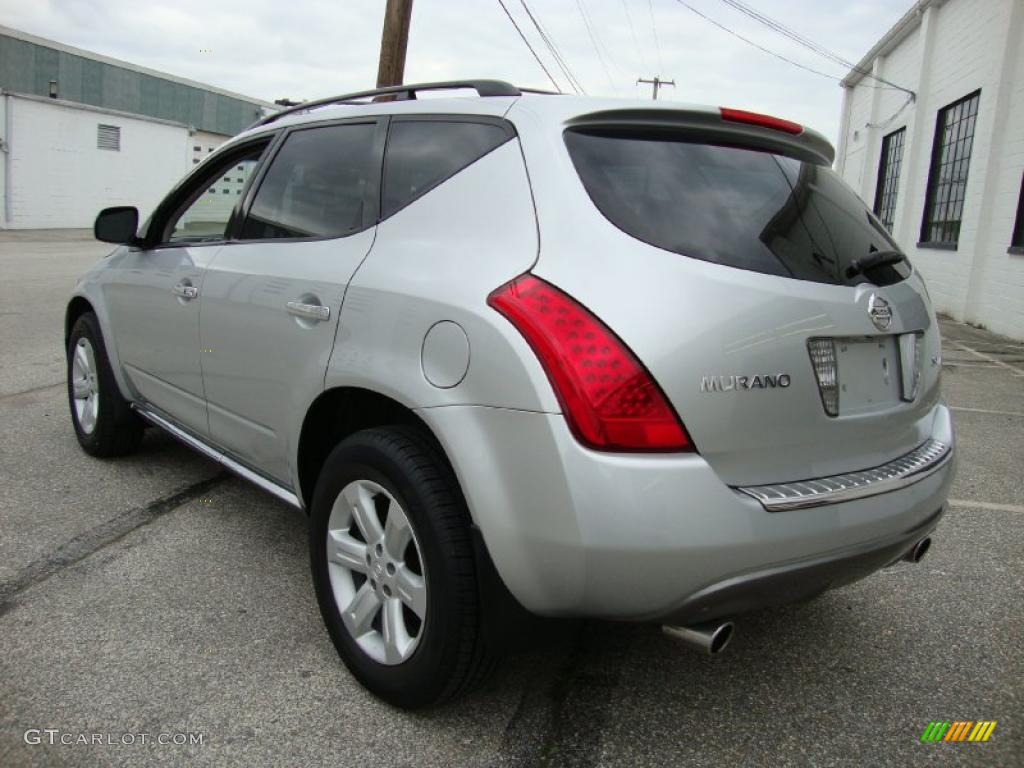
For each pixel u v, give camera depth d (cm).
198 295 332
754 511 196
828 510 208
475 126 251
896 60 1842
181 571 326
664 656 279
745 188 231
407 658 232
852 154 2288
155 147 2986
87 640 273
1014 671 276
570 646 284
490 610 213
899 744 236
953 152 1457
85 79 3061
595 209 211
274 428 292
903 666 277
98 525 366
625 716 245
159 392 382
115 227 391
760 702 255
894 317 237
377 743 228
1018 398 725
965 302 1303
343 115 303
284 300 279
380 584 241
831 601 324
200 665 262
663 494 189
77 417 463
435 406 215
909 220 1664
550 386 194
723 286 203
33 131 2542
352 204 279
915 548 250
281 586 316
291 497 297
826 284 223
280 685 253
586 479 190
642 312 195
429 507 218
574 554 193
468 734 233
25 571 320
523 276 209
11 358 712
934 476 245
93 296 433
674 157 229
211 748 223
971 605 322
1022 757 232
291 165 317
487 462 204
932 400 266
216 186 361
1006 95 1217
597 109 227
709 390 195
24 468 436
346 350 248
